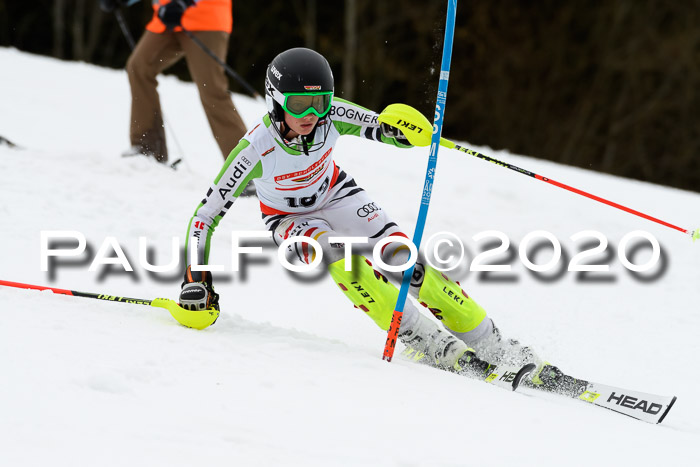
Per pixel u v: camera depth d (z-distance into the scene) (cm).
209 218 1180
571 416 996
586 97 8150
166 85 4116
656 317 1623
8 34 8206
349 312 1471
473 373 1138
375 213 1261
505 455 819
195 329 1142
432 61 1477
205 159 2727
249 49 8400
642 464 848
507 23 8044
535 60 8119
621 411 1077
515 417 946
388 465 760
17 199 1761
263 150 1177
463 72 8212
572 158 8219
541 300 1686
